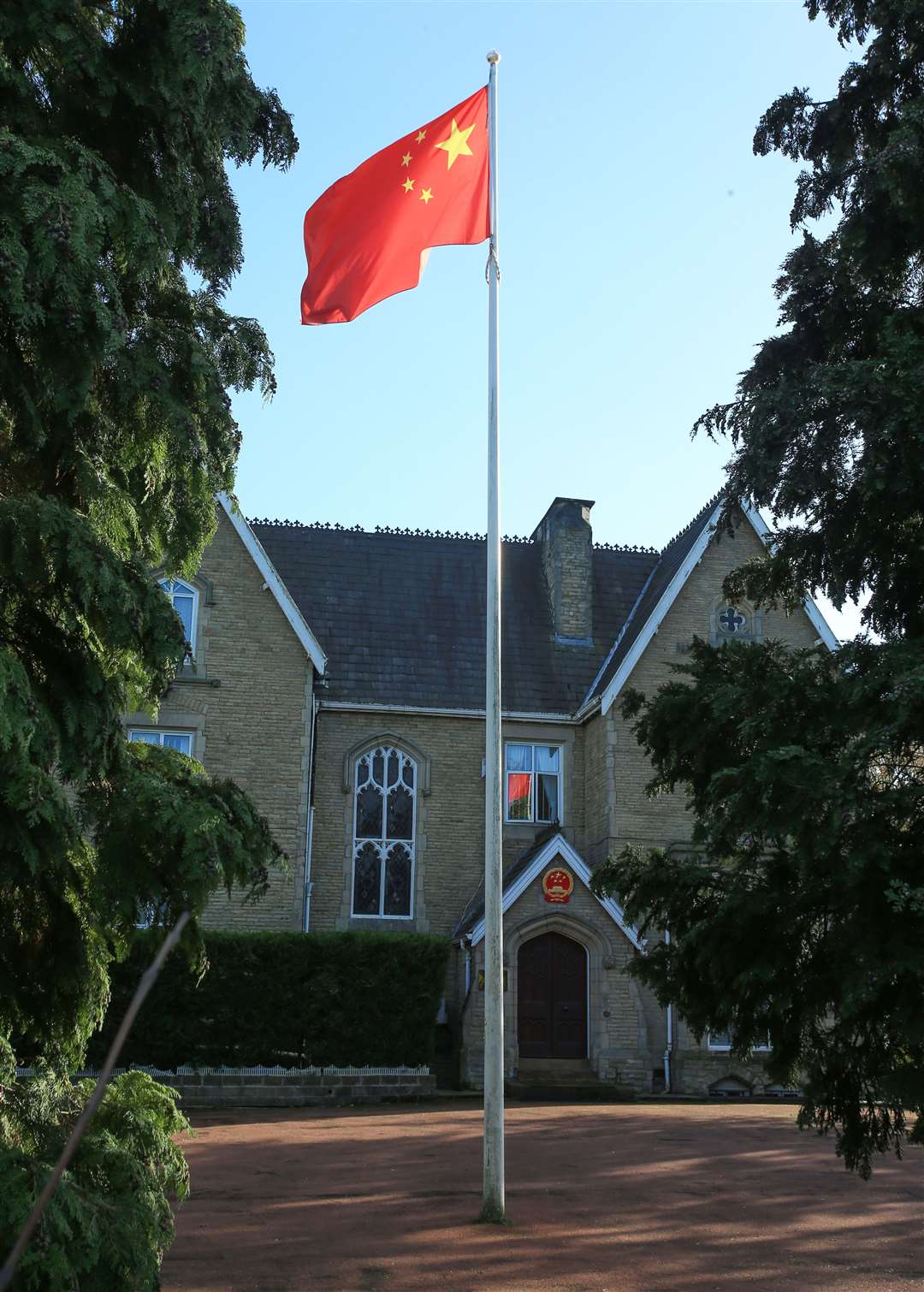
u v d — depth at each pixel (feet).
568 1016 77.87
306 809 80.12
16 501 20.40
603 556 102.63
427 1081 71.31
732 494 37.83
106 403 23.76
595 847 84.33
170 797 20.67
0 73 21.61
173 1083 67.51
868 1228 35.50
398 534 100.99
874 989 26.71
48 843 20.12
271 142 27.89
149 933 21.53
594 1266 29.91
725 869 34.63
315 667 82.89
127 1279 17.31
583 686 91.61
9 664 18.49
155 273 23.38
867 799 27.58
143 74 23.93
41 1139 18.84
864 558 34.96
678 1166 45.60
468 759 86.99
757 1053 77.77
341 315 41.39
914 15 35.83
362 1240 32.22
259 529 97.76
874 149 37.63
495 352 41.14
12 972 23.00
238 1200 37.55
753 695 31.91
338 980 71.82
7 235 19.62
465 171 42.37
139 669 23.00
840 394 31.83
